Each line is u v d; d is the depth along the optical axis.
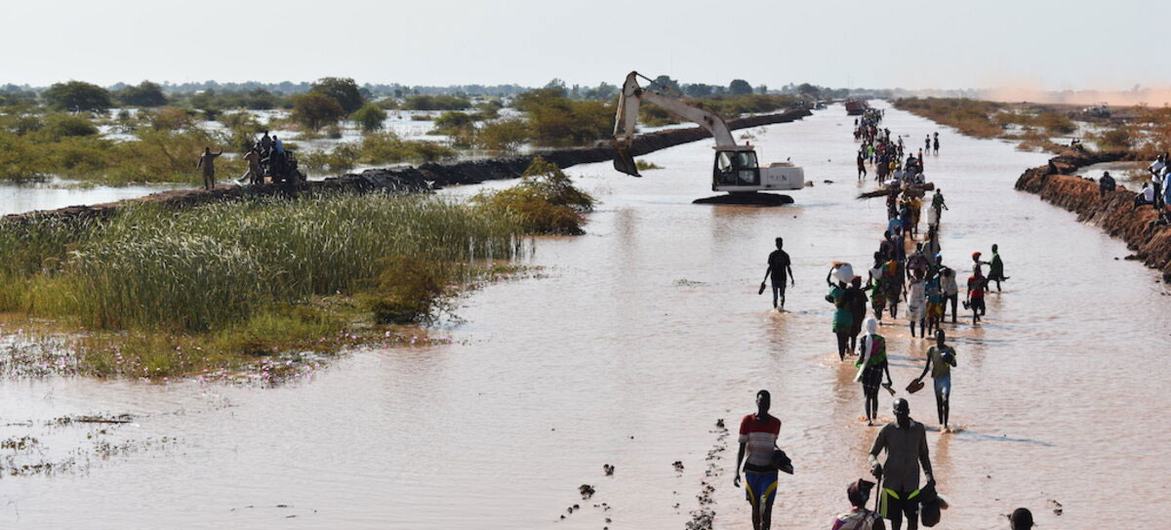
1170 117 147.62
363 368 32.72
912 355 34.56
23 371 31.09
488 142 139.50
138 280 36.88
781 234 66.19
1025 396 29.75
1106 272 52.12
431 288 44.66
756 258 56.47
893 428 18.84
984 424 27.02
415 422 27.17
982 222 73.00
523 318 40.59
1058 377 31.88
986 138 185.00
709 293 46.00
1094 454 24.62
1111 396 29.78
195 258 38.12
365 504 21.41
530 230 66.19
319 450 24.81
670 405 28.88
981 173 115.75
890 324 39.84
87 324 36.66
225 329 35.91
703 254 57.88
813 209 81.06
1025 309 42.75
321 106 176.75
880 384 27.00
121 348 33.53
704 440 25.78
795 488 22.27
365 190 82.62
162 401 28.69
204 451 24.67
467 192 92.06
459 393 30.00
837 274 34.12
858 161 110.94
